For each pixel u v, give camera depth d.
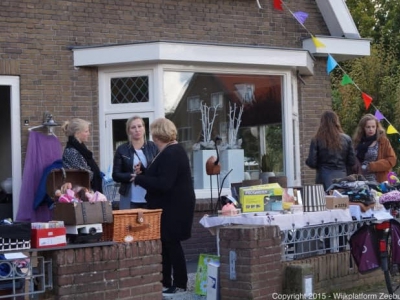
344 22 12.69
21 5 10.49
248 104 11.62
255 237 7.22
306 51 11.76
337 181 9.29
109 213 6.88
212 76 11.30
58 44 10.70
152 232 7.26
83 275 6.60
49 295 6.48
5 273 6.29
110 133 10.92
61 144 10.62
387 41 25.70
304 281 7.50
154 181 7.75
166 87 10.86
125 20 11.15
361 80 21.17
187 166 7.99
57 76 10.66
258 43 12.14
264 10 12.23
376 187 9.58
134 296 7.00
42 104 10.55
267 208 8.27
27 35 10.52
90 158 8.26
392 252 8.16
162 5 11.41
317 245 8.66
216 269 7.50
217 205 9.31
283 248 8.01
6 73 10.36
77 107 10.77
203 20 11.70
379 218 8.37
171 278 8.16
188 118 11.05
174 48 10.62
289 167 11.96
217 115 11.35
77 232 6.70
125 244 6.97
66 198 6.82
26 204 10.09
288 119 11.94
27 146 10.37
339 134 9.84
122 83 10.95
